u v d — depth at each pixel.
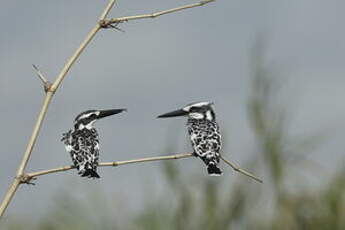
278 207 13.46
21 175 9.59
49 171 10.08
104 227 13.12
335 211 13.29
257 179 12.30
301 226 13.39
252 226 13.49
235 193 13.52
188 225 13.35
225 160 12.46
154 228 13.17
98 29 10.09
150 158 11.59
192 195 13.45
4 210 9.34
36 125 9.71
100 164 11.46
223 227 13.44
